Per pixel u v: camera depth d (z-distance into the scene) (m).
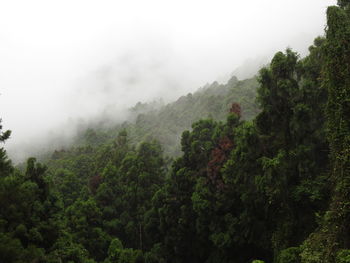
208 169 29.28
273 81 21.08
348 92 13.62
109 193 43.62
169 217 32.69
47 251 20.19
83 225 35.00
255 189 22.31
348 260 10.52
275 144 21.28
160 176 45.16
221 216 27.36
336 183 14.00
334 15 15.02
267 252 24.06
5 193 16.56
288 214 18.80
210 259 28.94
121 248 32.00
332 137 14.21
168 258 33.38
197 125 35.03
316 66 21.06
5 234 15.09
